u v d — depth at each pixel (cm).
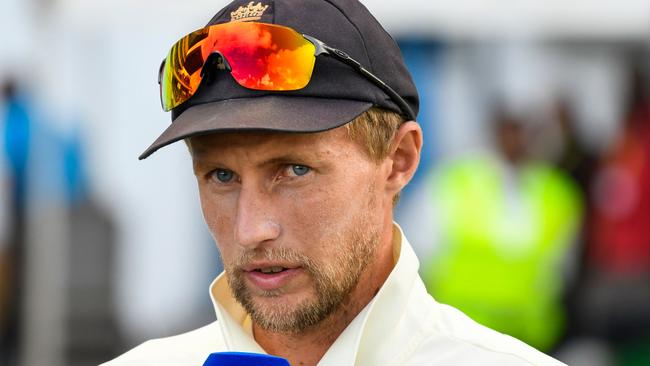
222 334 713
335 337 694
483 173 2055
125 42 1977
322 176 633
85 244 2042
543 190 2069
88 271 2050
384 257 704
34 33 1966
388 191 698
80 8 1958
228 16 687
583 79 2039
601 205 2092
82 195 2028
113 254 2031
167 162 2019
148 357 784
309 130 613
